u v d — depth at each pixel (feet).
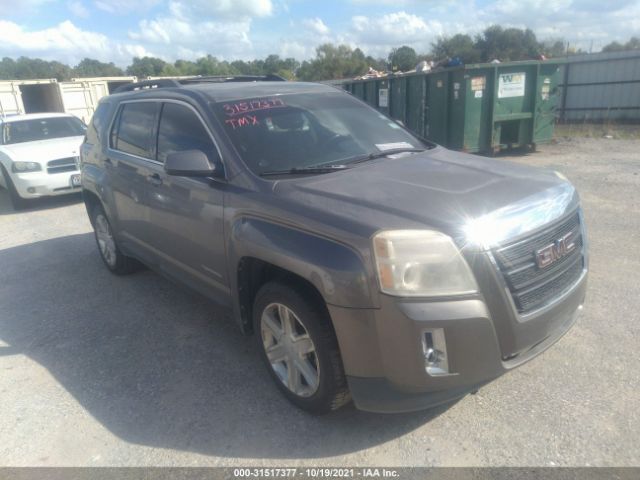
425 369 8.25
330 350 9.18
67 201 33.47
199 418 10.43
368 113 14.30
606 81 59.77
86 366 12.71
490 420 9.77
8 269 20.51
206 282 12.56
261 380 11.66
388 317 8.21
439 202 9.10
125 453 9.57
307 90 14.38
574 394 10.29
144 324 14.83
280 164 11.31
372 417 10.16
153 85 16.58
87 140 19.43
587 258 10.82
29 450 9.82
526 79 38.86
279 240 9.55
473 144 39.11
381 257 8.19
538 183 10.22
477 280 8.31
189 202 12.22
